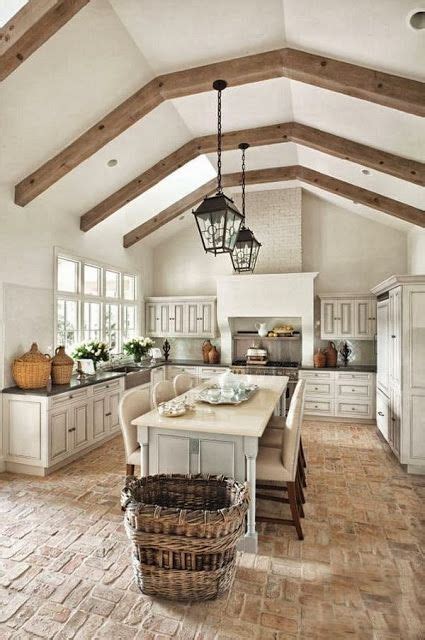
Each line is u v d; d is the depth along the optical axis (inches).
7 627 73.9
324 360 236.1
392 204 192.4
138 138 165.6
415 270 218.8
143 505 80.0
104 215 198.4
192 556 77.6
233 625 74.6
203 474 96.6
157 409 121.2
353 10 90.8
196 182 231.8
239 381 146.3
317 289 253.1
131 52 122.3
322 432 206.2
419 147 134.5
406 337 152.1
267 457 110.8
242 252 160.6
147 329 277.0
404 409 151.6
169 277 287.4
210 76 128.7
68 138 145.3
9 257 154.4
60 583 86.2
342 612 78.1
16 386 156.0
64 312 192.9
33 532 107.2
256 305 245.6
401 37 92.9
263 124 170.2
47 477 145.8
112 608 78.7
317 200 254.1
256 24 110.0
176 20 109.8
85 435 168.7
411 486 138.6
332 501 127.0
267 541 103.8
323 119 148.9
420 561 94.7
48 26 96.8
